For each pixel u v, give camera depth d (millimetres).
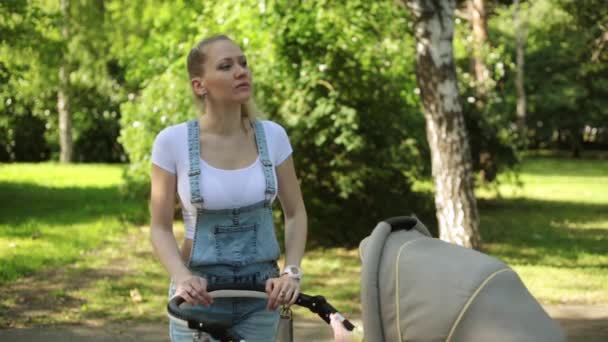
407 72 11258
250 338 2914
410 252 2633
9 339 6223
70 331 6496
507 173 16078
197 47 2977
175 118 11023
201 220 2924
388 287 2623
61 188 19438
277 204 10320
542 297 7824
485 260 2490
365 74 10422
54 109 30969
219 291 2793
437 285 2490
